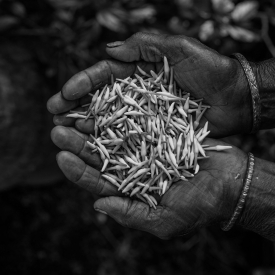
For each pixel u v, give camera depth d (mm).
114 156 395
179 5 518
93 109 388
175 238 670
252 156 376
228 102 388
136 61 394
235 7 516
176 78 393
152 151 385
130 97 392
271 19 514
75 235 664
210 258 675
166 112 398
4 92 500
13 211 657
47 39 524
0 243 648
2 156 519
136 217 376
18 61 524
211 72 373
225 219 379
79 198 661
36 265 652
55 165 604
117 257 666
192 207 371
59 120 390
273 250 644
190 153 385
